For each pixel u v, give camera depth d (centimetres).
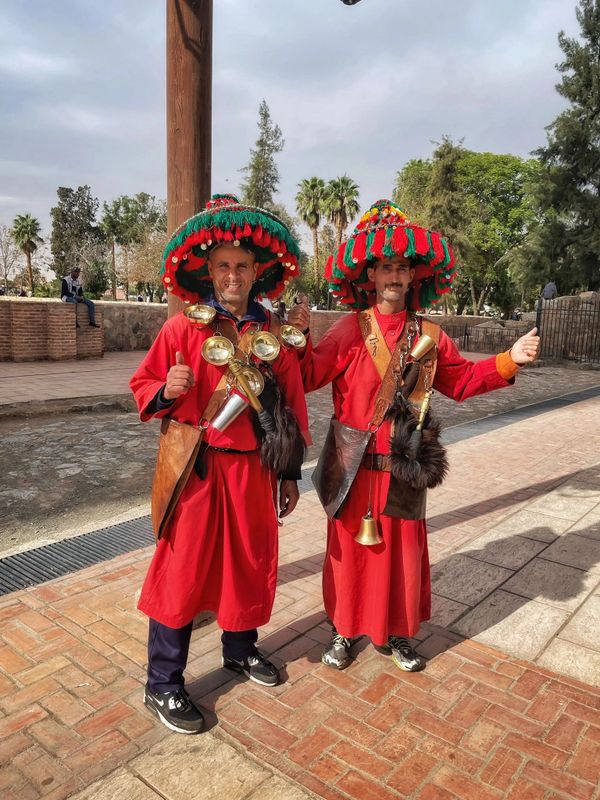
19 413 835
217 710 246
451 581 362
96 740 229
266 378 237
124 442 716
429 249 243
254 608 243
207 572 234
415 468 245
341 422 263
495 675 272
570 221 3005
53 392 980
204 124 309
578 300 2081
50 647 287
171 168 312
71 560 396
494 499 517
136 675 268
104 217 6388
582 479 577
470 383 262
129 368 1325
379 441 255
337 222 3922
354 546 261
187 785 209
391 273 251
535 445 734
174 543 229
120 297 5862
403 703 252
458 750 226
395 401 252
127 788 208
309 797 204
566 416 950
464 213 3812
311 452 700
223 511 232
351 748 227
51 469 604
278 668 275
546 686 265
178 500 227
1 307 1337
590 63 2839
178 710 234
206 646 293
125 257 4575
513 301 4722
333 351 258
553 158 2933
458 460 655
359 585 263
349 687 262
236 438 231
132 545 421
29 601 330
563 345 2059
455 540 427
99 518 484
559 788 210
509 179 4216
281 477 246
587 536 431
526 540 423
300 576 368
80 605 327
